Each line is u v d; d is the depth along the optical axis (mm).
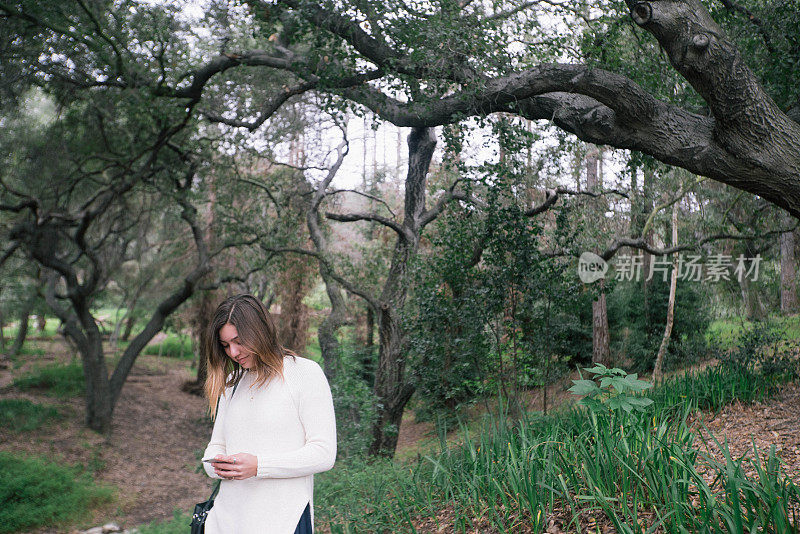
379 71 8203
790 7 7469
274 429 2281
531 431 5070
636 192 13312
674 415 6480
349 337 15172
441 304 8516
